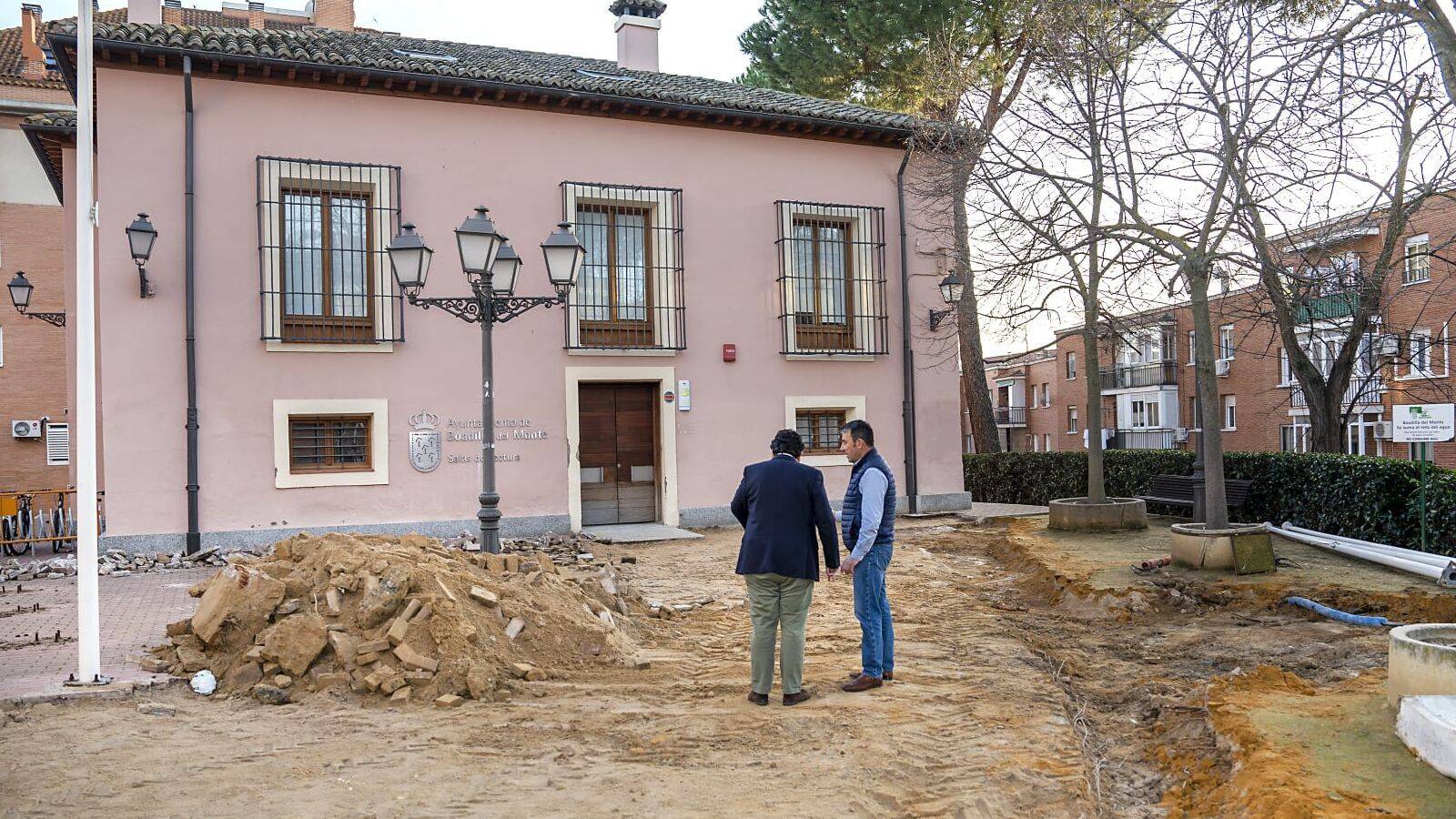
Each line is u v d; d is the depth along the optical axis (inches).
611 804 174.9
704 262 603.2
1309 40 380.8
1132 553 455.5
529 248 561.6
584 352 566.6
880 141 649.0
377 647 253.3
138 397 477.4
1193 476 557.6
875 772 189.8
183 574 440.5
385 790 181.6
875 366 643.5
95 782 183.8
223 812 170.1
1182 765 197.0
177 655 265.9
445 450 535.8
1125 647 306.0
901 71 849.5
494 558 309.3
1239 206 389.4
